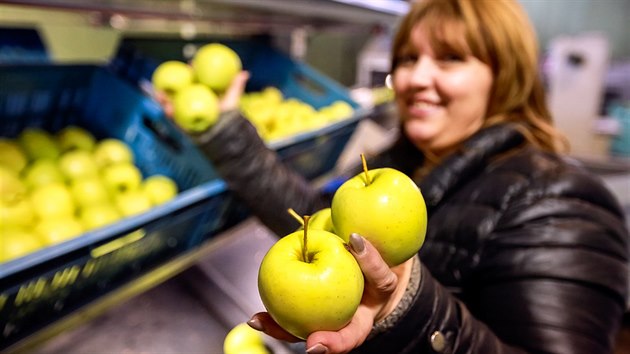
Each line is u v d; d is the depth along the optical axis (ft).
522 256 2.38
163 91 3.88
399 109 3.76
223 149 3.71
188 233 4.22
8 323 2.89
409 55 3.50
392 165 4.26
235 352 3.10
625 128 9.66
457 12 3.11
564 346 2.09
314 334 1.43
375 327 1.74
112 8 3.87
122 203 4.45
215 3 4.14
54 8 3.46
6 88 4.44
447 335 1.81
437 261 2.76
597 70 9.55
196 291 3.83
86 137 5.04
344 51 11.32
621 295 2.29
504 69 3.15
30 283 2.80
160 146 5.02
